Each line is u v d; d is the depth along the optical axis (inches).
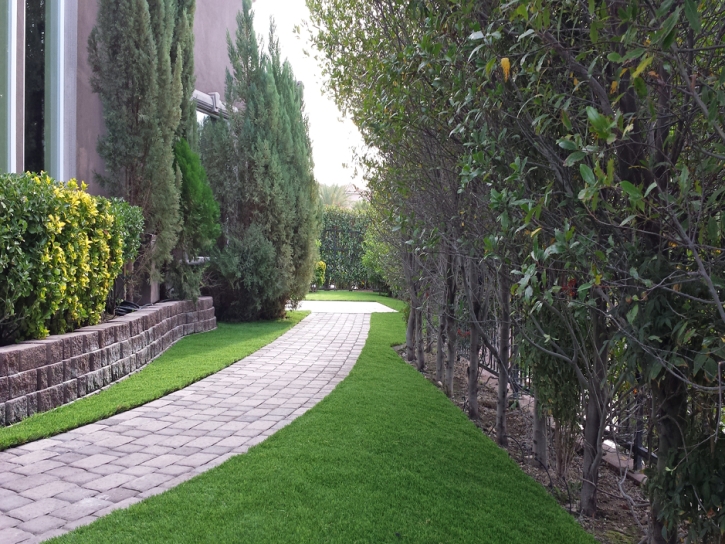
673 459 92.7
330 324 483.8
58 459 144.9
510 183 112.0
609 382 124.6
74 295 215.6
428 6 134.0
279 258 479.2
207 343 353.7
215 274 472.1
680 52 72.5
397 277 350.3
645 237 91.2
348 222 978.1
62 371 194.9
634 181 95.6
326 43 226.1
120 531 102.1
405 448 155.3
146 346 279.4
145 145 326.0
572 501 145.3
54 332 211.3
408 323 339.6
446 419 192.1
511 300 170.1
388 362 301.3
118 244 258.5
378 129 160.4
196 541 98.8
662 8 60.8
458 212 159.6
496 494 129.3
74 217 213.2
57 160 301.7
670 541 102.6
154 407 199.5
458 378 305.4
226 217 466.3
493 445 168.7
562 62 108.0
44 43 296.0
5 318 180.1
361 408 195.8
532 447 185.0
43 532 104.3
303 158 515.5
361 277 973.8
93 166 337.1
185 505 113.5
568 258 98.0
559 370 141.4
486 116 124.9
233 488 122.6
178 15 384.8
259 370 273.9
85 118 330.0
